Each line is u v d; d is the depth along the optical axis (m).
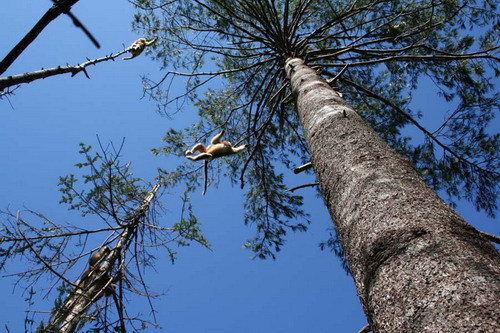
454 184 6.41
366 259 1.32
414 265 1.11
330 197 1.93
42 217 3.60
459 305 0.90
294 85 4.12
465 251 1.08
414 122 5.96
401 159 1.87
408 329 0.96
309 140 2.71
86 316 3.13
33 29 0.98
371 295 1.18
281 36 5.95
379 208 1.47
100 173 3.69
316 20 7.30
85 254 3.83
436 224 1.25
